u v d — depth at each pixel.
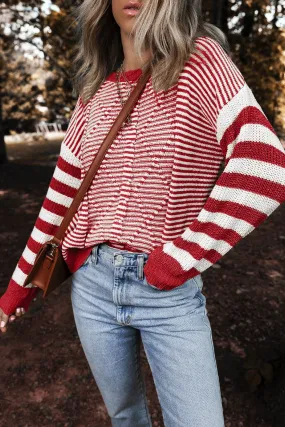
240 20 7.78
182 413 1.19
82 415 2.19
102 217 1.21
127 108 1.13
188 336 1.16
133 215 1.15
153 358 1.23
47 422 2.15
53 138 15.78
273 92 9.09
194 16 1.08
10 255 4.20
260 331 2.82
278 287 3.44
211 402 1.16
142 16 1.06
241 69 8.23
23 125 18.78
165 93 1.07
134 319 1.21
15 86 18.20
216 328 2.86
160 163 1.09
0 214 5.57
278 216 5.40
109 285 1.23
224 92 1.01
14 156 10.54
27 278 1.31
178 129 1.04
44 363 2.58
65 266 1.33
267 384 2.29
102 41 1.32
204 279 3.57
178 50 1.03
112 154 1.16
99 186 1.21
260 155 0.97
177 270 1.07
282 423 2.04
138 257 1.16
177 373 1.18
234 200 1.00
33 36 8.20
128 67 1.22
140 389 1.44
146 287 1.17
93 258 1.26
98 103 1.24
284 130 10.27
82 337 1.35
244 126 0.99
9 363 2.58
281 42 8.07
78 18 1.36
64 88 11.86
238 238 1.03
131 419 1.46
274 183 0.96
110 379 1.36
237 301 3.21
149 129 1.10
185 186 1.08
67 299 3.32
